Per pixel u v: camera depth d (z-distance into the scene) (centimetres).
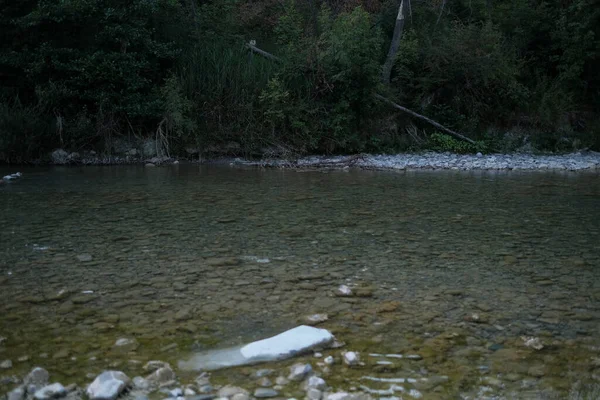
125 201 1004
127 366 384
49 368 379
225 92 1736
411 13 2122
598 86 2283
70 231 774
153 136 1691
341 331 450
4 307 493
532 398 346
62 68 1550
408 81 2016
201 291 540
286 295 532
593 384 364
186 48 1811
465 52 1956
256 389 353
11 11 1548
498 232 804
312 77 1791
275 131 1742
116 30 1564
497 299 528
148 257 654
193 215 891
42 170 1443
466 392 354
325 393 348
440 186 1248
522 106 2061
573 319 480
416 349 417
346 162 1652
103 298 518
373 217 896
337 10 2238
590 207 1009
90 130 1598
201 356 401
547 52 2242
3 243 708
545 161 1769
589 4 2103
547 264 647
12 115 1532
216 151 1709
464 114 2039
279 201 1027
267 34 2191
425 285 567
